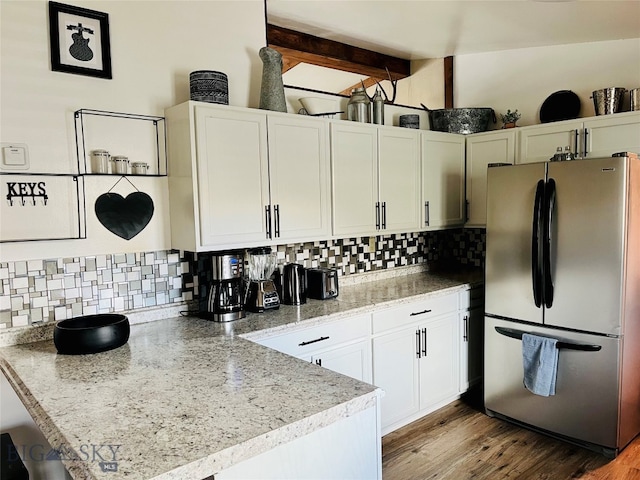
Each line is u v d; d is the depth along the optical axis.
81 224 2.22
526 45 3.57
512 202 2.87
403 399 2.95
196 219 2.26
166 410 1.32
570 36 3.26
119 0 2.30
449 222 3.64
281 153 2.57
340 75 4.73
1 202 2.02
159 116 2.45
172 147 2.42
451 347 3.28
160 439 1.15
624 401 2.59
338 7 2.86
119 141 2.32
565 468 2.51
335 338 2.55
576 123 3.18
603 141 3.08
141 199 2.40
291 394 1.43
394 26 3.16
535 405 2.87
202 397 1.41
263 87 2.62
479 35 3.33
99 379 1.60
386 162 3.15
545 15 2.85
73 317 2.21
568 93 3.48
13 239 2.05
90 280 2.26
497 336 3.02
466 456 2.65
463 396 3.51
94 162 2.24
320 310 2.61
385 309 2.81
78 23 2.17
